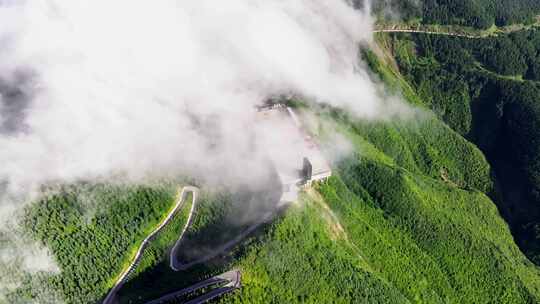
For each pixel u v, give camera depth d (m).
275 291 167.62
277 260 175.75
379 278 196.75
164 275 174.75
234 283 163.38
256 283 164.88
